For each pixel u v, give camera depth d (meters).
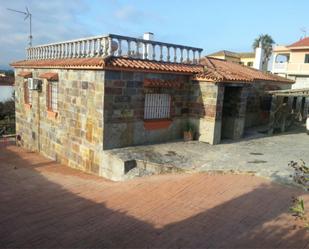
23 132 16.19
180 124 12.40
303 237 4.78
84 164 10.81
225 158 9.60
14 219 5.82
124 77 9.97
